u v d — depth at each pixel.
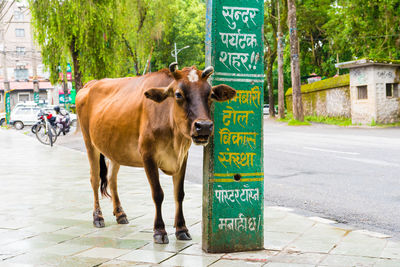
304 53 42.12
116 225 5.47
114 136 5.05
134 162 5.05
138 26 31.62
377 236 4.87
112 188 5.62
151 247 4.50
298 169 9.95
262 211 4.44
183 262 4.01
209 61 4.36
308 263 3.95
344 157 11.50
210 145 4.29
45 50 22.75
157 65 43.94
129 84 5.28
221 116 4.32
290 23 26.92
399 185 7.91
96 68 22.55
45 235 5.00
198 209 6.23
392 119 25.06
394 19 27.64
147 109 4.61
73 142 19.64
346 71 41.06
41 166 11.63
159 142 4.51
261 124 4.46
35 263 4.01
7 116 38.53
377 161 10.65
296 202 6.88
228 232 4.34
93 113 5.59
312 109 32.94
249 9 4.39
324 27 36.97
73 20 21.08
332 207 6.50
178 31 43.19
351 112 26.34
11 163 12.37
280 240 4.73
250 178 4.41
